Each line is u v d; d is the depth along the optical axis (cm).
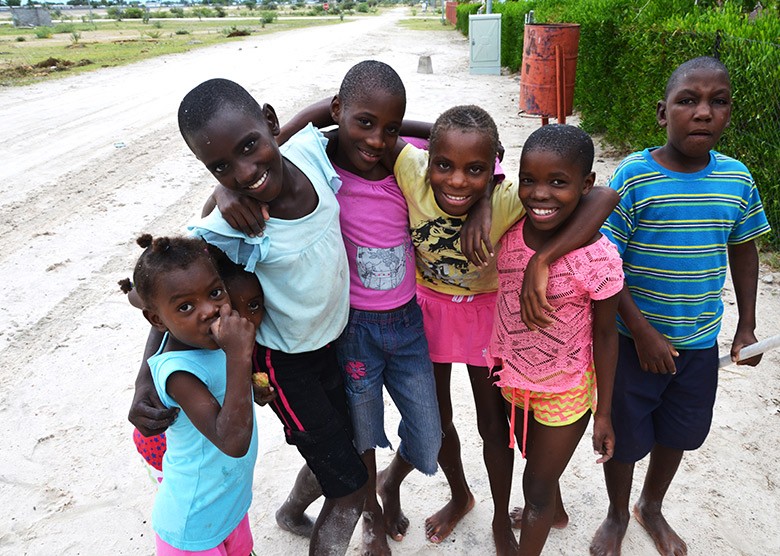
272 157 175
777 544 263
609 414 206
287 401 208
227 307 170
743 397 356
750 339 235
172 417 183
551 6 1330
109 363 418
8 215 679
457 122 187
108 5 12788
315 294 197
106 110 1234
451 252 221
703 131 204
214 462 192
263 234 185
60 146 965
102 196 733
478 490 299
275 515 288
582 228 185
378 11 9325
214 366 187
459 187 193
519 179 190
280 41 2906
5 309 487
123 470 323
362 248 219
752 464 307
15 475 320
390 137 203
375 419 233
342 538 216
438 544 269
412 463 241
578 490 296
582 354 203
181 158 886
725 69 204
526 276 188
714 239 218
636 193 220
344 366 227
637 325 215
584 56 884
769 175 507
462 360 239
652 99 673
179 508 193
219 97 170
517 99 1181
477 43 1543
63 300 500
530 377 208
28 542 279
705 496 288
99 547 276
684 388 234
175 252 170
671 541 259
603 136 888
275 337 205
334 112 210
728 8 621
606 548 257
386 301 222
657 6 743
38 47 2759
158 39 3222
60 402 378
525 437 219
